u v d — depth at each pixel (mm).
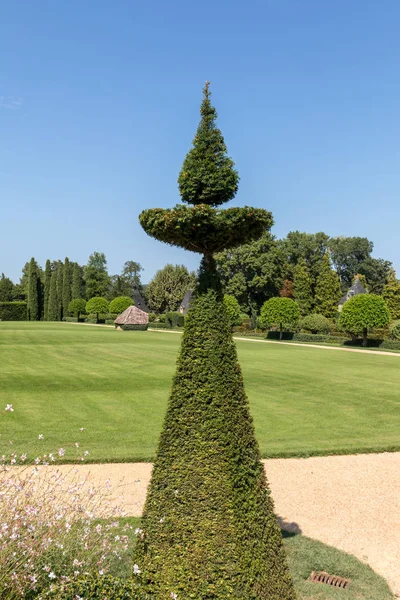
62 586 4320
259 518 4762
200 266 5504
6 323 68000
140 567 4707
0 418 13586
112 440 11836
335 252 85375
